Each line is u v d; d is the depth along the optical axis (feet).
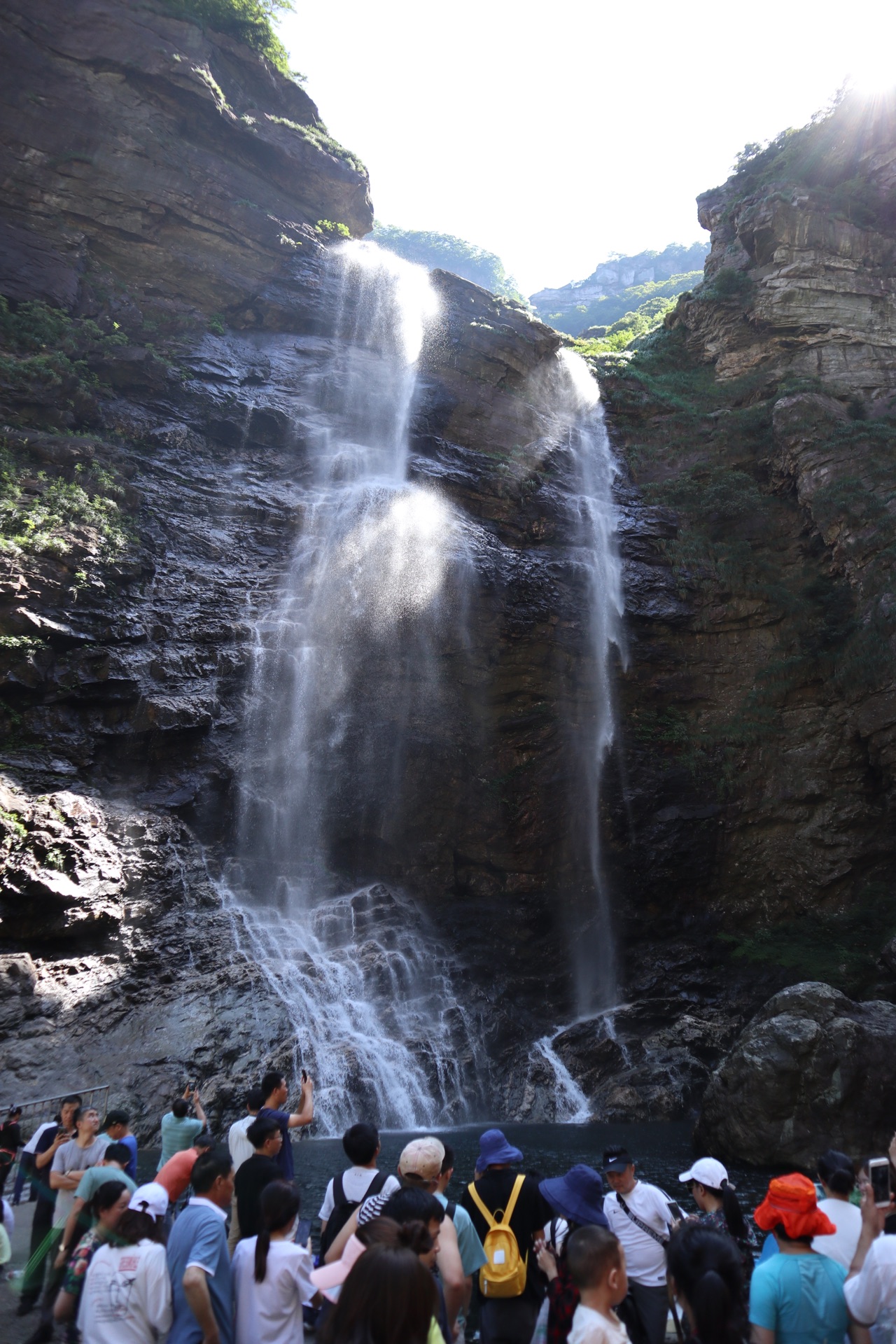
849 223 126.00
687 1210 34.50
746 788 84.99
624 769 86.17
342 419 105.29
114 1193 16.02
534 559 94.89
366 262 122.11
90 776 67.67
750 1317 13.70
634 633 93.25
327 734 79.77
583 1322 12.53
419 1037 63.67
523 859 81.15
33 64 104.27
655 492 108.37
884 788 80.84
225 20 125.90
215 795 72.49
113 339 94.53
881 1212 15.23
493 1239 16.78
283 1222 14.92
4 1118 45.24
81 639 69.82
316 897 73.41
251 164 121.39
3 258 93.91
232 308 111.55
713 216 149.69
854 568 89.97
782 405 107.76
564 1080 64.75
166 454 91.50
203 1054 53.72
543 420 114.32
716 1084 45.65
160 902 63.05
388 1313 10.64
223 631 78.95
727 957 77.77
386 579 87.86
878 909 76.95
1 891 54.29
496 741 85.20
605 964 78.13
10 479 75.05
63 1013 52.85
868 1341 13.65
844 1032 43.57
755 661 91.66
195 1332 14.48
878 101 131.23
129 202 106.11
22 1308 20.02
